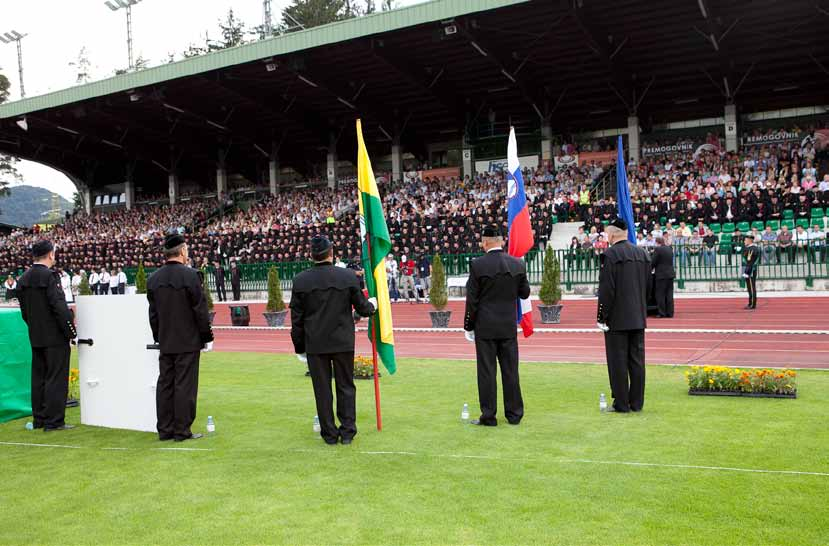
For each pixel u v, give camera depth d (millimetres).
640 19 29469
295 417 8164
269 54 32031
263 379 11297
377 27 29250
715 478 5375
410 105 42156
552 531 4438
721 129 39406
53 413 8031
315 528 4609
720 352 12344
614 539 4293
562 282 25156
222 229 40531
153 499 5324
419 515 4785
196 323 7242
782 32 30844
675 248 23391
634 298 7668
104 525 4816
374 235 7652
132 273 37844
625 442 6512
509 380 7402
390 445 6688
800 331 14398
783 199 25391
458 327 18844
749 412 7586
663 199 27359
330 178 46500
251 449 6711
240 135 47344
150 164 55719
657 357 12039
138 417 7797
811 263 21594
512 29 30391
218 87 37938
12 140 51000
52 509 5184
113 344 7961
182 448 6867
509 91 39438
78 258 41938
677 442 6438
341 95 38125
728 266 22734
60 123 44531
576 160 38656
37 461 6598
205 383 10953
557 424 7336
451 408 8422
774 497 4938
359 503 5066
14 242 50438
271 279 21766
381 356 7594
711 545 4184
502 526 4547
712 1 27312
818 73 35188
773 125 38469
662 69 35281
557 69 35688
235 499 5246
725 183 27734
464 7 27453
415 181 40125
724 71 34406
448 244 28281
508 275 7371
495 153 41719
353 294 6957
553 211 30859
